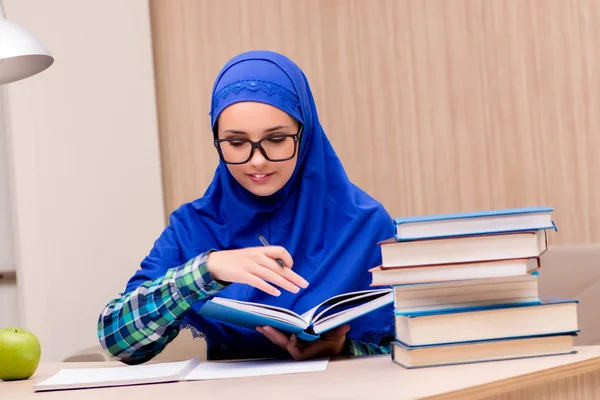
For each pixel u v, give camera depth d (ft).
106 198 10.92
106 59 10.99
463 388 3.71
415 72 10.16
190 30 11.21
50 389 4.56
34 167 10.71
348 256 6.13
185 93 11.22
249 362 5.20
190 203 6.56
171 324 5.40
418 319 4.33
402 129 10.27
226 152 5.67
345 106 10.58
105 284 10.91
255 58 5.82
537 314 4.42
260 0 10.93
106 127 10.97
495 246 4.41
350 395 3.73
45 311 10.66
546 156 9.43
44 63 6.13
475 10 9.77
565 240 9.36
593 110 9.13
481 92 9.78
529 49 9.48
